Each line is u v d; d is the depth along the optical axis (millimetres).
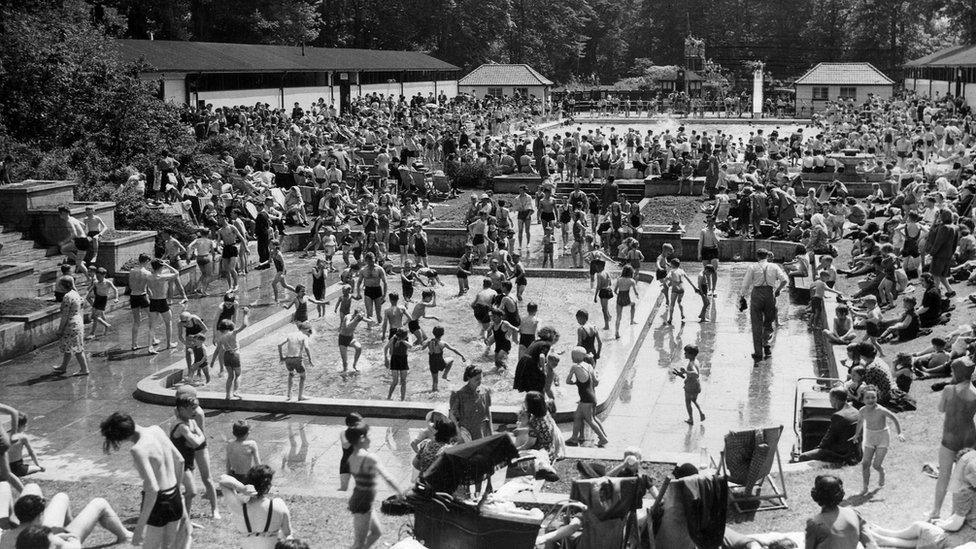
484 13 117562
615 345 24781
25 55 40156
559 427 19594
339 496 14891
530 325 22203
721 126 81562
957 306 23969
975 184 33250
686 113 89125
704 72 105062
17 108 39812
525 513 11477
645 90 108375
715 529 10562
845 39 127125
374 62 81125
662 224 40125
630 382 22641
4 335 24344
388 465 17359
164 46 59312
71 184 32250
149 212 34625
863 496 13969
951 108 66812
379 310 26984
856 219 38156
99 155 39969
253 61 64188
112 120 41625
